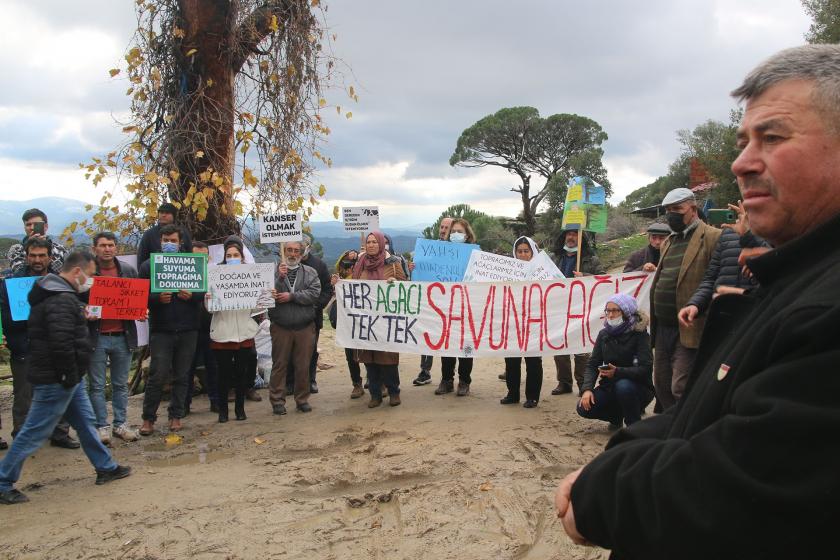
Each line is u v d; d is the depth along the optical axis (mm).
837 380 1085
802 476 1078
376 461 5895
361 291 8047
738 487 1128
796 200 1353
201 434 7230
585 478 1489
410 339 8000
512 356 7867
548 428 6773
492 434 6566
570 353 7820
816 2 22453
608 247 32656
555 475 5484
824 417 1062
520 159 52125
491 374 10320
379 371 8211
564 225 8594
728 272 5387
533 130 50812
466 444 6246
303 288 8000
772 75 1384
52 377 5316
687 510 1194
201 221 8961
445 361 8672
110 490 5527
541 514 4727
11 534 4711
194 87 8695
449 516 4719
